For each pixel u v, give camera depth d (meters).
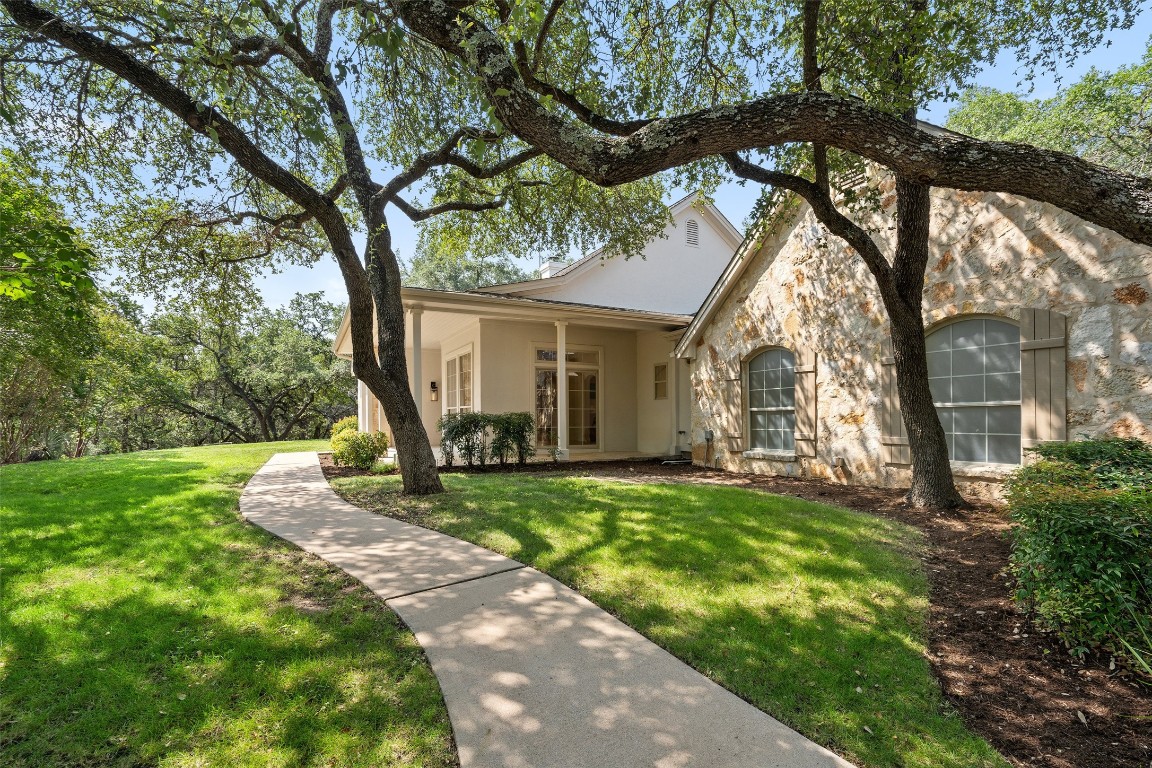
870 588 3.51
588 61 6.00
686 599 3.35
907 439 6.83
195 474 8.36
